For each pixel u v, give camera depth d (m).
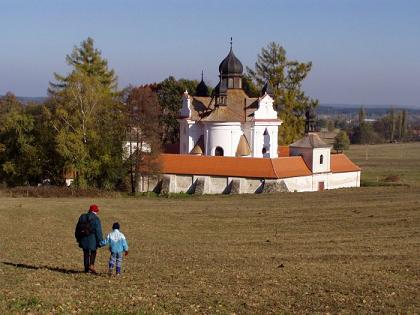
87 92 74.56
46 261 29.38
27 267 26.80
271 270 26.64
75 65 97.12
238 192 75.38
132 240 40.72
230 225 48.44
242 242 39.41
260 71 111.38
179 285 22.66
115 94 95.25
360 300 20.36
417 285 22.98
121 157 75.75
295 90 111.31
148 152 77.00
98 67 97.56
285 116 109.75
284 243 38.47
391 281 23.73
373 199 61.47
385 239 39.00
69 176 79.00
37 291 20.88
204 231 45.66
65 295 20.30
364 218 49.22
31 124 77.75
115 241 24.66
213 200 66.56
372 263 29.08
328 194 67.94
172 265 28.67
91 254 25.19
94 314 17.94
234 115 86.50
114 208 58.09
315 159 80.38
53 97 76.56
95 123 74.75
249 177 75.50
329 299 20.42
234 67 90.31
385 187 75.19
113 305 19.12
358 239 39.38
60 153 71.94
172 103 119.12
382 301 20.22
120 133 76.56
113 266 25.00
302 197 66.12
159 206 60.50
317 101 111.62
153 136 78.00
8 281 22.84
